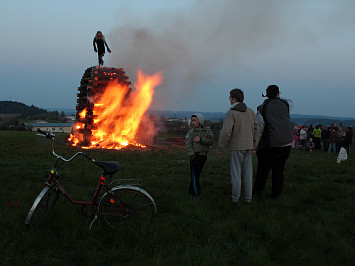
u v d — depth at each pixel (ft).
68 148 39.60
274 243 10.43
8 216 11.98
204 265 8.62
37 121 389.60
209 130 16.42
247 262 9.07
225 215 13.42
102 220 11.33
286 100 16.60
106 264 9.04
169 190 17.85
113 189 11.30
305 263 9.14
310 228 11.44
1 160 28.25
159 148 45.83
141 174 22.93
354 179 22.58
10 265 8.62
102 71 47.88
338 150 48.42
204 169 26.32
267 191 18.10
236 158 14.97
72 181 19.85
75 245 9.98
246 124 14.66
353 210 14.06
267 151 16.11
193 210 13.91
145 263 8.69
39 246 9.75
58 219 11.82
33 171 23.38
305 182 21.58
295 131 58.80
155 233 10.64
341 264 9.12
